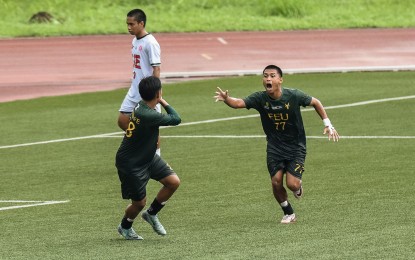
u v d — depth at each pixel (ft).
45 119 217.15
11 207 131.34
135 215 108.99
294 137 117.70
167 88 264.31
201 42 387.75
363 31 419.54
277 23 438.40
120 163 107.76
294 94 116.78
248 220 118.73
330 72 291.58
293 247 102.53
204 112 217.36
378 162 155.53
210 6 486.38
